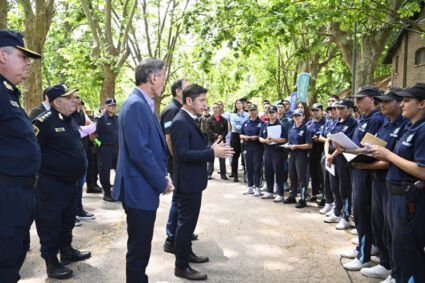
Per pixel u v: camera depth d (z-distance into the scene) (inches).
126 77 890.7
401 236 120.1
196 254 183.2
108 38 546.3
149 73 123.7
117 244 197.0
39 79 337.7
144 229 121.3
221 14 395.2
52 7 355.3
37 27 335.9
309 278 156.7
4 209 103.5
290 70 957.8
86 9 540.4
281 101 386.0
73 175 156.8
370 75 472.1
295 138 280.1
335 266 169.2
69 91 156.1
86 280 153.4
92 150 319.3
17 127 106.0
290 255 182.2
